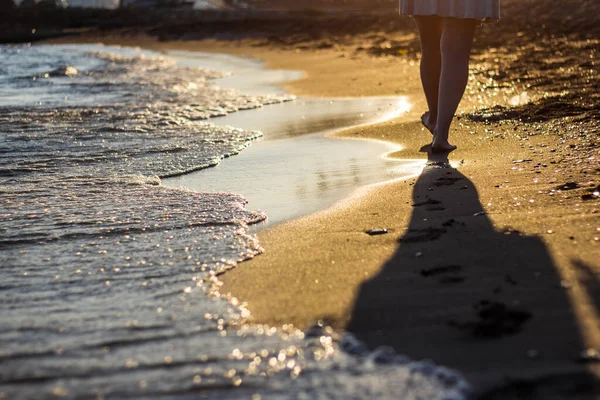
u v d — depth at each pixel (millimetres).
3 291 3045
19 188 5121
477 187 4379
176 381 2160
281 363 2246
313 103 9789
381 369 2160
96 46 32281
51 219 4238
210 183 5211
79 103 10664
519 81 9602
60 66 20094
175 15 47656
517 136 5961
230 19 39094
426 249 3273
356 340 2373
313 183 5000
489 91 8945
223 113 9195
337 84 11852
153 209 4434
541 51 13281
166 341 2467
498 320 2436
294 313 2662
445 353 2244
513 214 3709
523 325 2393
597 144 5289
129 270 3287
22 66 20422
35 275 3250
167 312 2742
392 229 3660
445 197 4215
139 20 46312
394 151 5973
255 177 5332
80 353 2389
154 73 16734
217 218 4168
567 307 2506
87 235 3898
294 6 66250
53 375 2229
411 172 5066
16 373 2246
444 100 5578
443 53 5527
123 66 19516
